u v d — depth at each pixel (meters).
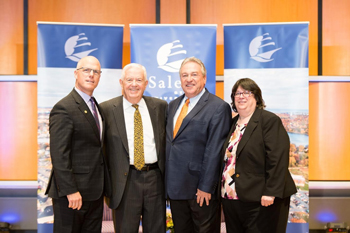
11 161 3.77
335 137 3.78
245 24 3.21
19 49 3.77
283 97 3.18
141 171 2.35
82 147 2.26
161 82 3.22
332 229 3.68
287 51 3.17
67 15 3.77
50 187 2.27
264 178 2.22
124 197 2.34
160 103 2.61
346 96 3.76
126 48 3.80
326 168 3.79
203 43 3.21
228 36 3.25
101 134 2.38
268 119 2.24
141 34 3.22
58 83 3.17
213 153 2.31
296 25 3.16
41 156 3.20
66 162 2.16
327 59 3.79
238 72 3.23
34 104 3.75
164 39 3.21
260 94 2.34
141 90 2.39
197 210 2.39
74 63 3.19
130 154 2.36
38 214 3.22
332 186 3.78
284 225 2.24
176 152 2.38
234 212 2.30
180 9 3.77
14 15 3.75
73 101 2.27
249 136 2.23
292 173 3.21
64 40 3.17
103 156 2.36
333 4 3.77
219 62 3.81
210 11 3.79
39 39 3.15
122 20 3.79
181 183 2.36
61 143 2.17
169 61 3.22
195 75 2.38
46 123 3.17
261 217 2.20
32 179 3.78
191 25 3.21
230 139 2.35
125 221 2.33
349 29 3.76
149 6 3.79
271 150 2.17
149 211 2.37
